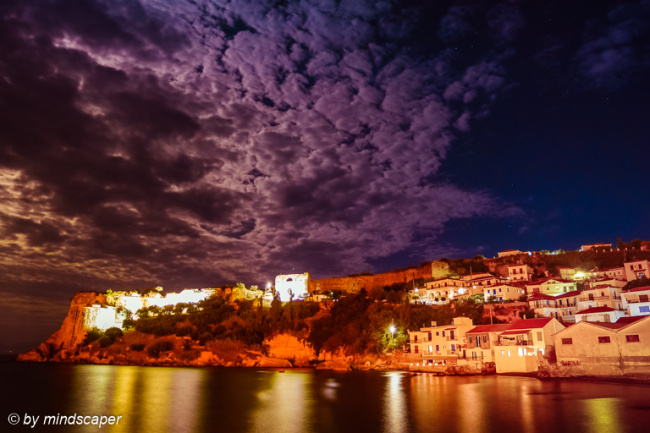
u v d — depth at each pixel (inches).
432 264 6825.8
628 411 1850.4
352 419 1926.7
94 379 3870.6
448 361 4020.7
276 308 6589.6
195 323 6633.9
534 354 3368.6
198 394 2847.0
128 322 7012.8
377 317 4970.5
